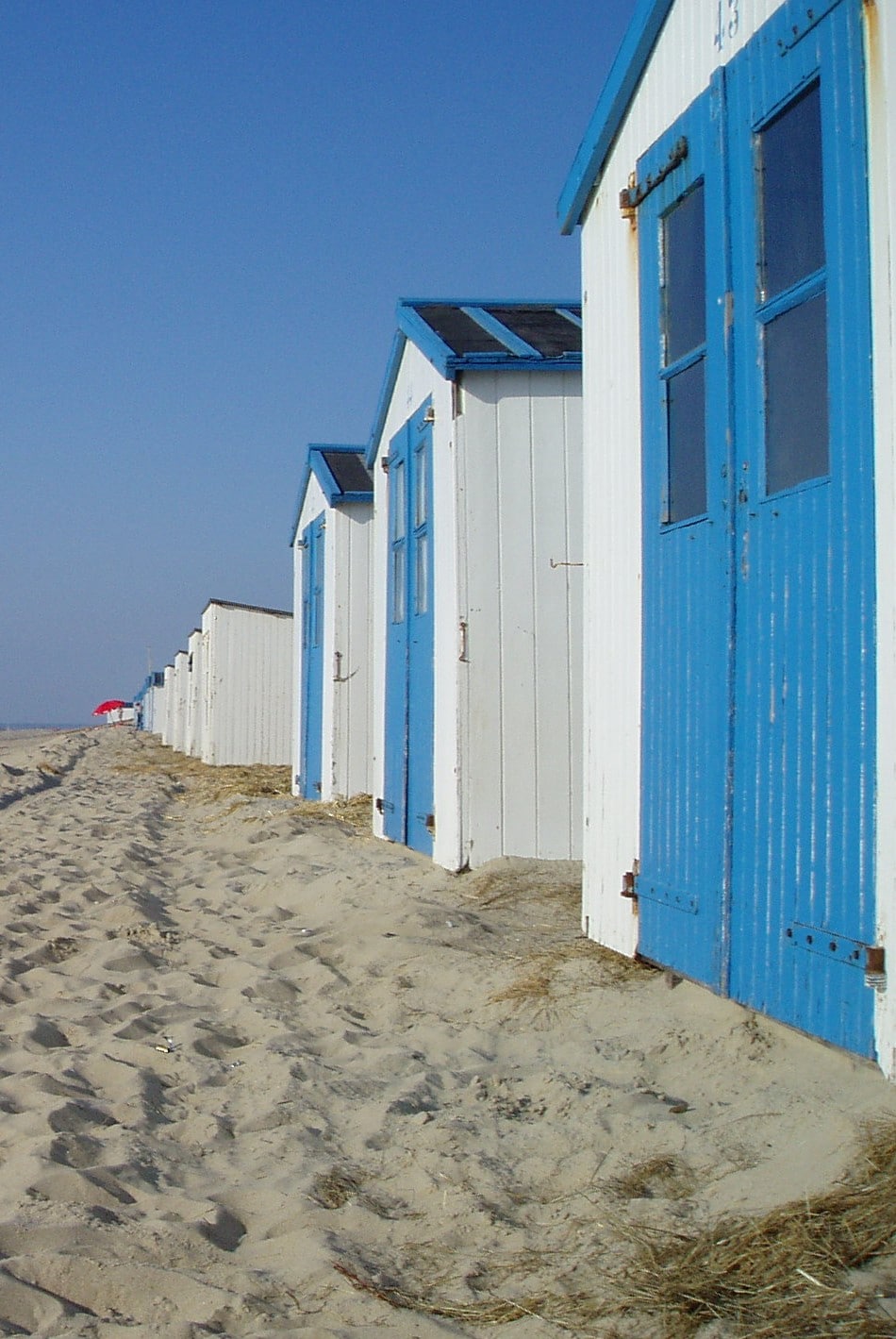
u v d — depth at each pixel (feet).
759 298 14.92
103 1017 18.60
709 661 16.07
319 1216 11.67
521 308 33.40
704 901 16.12
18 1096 14.99
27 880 29.55
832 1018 13.00
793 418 14.14
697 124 16.60
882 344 12.19
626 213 19.20
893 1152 10.46
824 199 13.30
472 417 28.48
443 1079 15.30
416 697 32.45
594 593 20.45
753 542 14.92
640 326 18.78
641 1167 11.94
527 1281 10.30
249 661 74.59
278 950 22.57
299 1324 9.82
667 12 17.56
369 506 47.19
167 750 108.47
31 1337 9.45
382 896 26.66
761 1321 8.93
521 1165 12.67
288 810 44.14
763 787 14.55
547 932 22.22
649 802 18.04
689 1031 15.28
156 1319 9.92
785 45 14.21
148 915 26.04
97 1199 11.99
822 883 13.26
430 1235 11.30
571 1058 15.49
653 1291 9.57
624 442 19.30
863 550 12.53
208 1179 12.79
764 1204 10.57
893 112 11.99
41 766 73.82
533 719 28.43
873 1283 9.06
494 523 28.48
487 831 28.19
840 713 12.94
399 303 32.94
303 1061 16.20
